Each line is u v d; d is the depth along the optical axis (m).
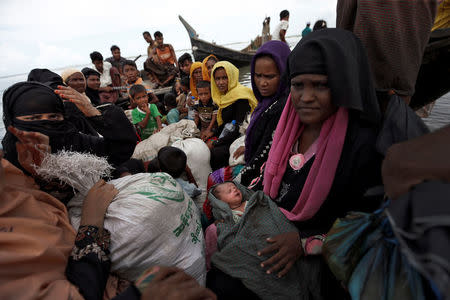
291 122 1.15
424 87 1.42
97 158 1.13
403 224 0.47
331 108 0.94
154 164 1.98
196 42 11.30
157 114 3.40
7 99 1.03
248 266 1.04
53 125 1.08
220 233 1.20
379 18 0.93
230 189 1.43
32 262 0.71
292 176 1.16
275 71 1.63
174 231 1.04
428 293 0.53
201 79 3.73
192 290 0.61
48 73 1.95
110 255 0.93
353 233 0.76
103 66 5.65
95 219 0.94
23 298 0.65
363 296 0.66
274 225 1.10
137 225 0.93
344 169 0.98
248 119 2.59
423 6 0.91
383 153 0.85
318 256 1.06
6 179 0.87
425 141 0.52
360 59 0.89
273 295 1.01
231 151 2.36
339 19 1.23
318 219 1.14
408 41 0.97
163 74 6.98
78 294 0.75
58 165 0.98
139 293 0.58
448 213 0.40
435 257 0.38
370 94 0.90
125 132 1.33
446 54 1.23
